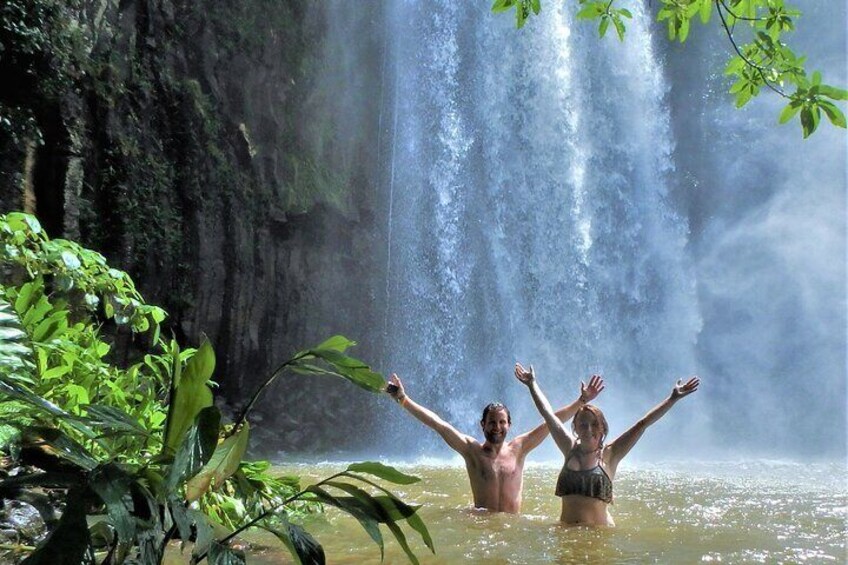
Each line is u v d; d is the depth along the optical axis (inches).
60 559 83.3
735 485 319.9
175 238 624.7
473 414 798.5
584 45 940.0
